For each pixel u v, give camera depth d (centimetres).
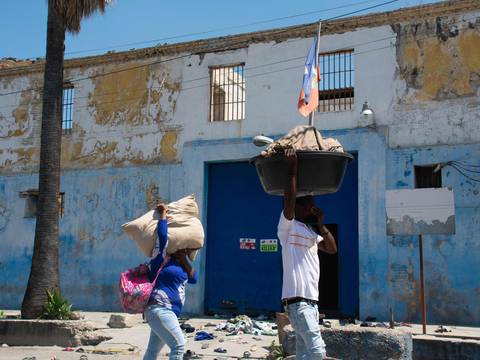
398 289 1490
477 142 1466
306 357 468
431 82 1536
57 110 1284
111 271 1873
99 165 1952
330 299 1638
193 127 1823
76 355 1007
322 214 506
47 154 1259
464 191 1461
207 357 980
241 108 1927
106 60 1981
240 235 1739
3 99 2148
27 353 1033
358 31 1628
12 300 2011
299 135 496
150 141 1886
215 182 1802
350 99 1741
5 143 2122
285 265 488
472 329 1311
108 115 1962
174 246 573
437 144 1507
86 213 1941
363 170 1571
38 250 1220
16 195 2075
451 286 1440
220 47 1809
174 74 1878
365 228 1547
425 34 1555
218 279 1745
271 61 1736
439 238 1468
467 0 1502
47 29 1318
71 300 1908
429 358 786
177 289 564
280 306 1656
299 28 1694
